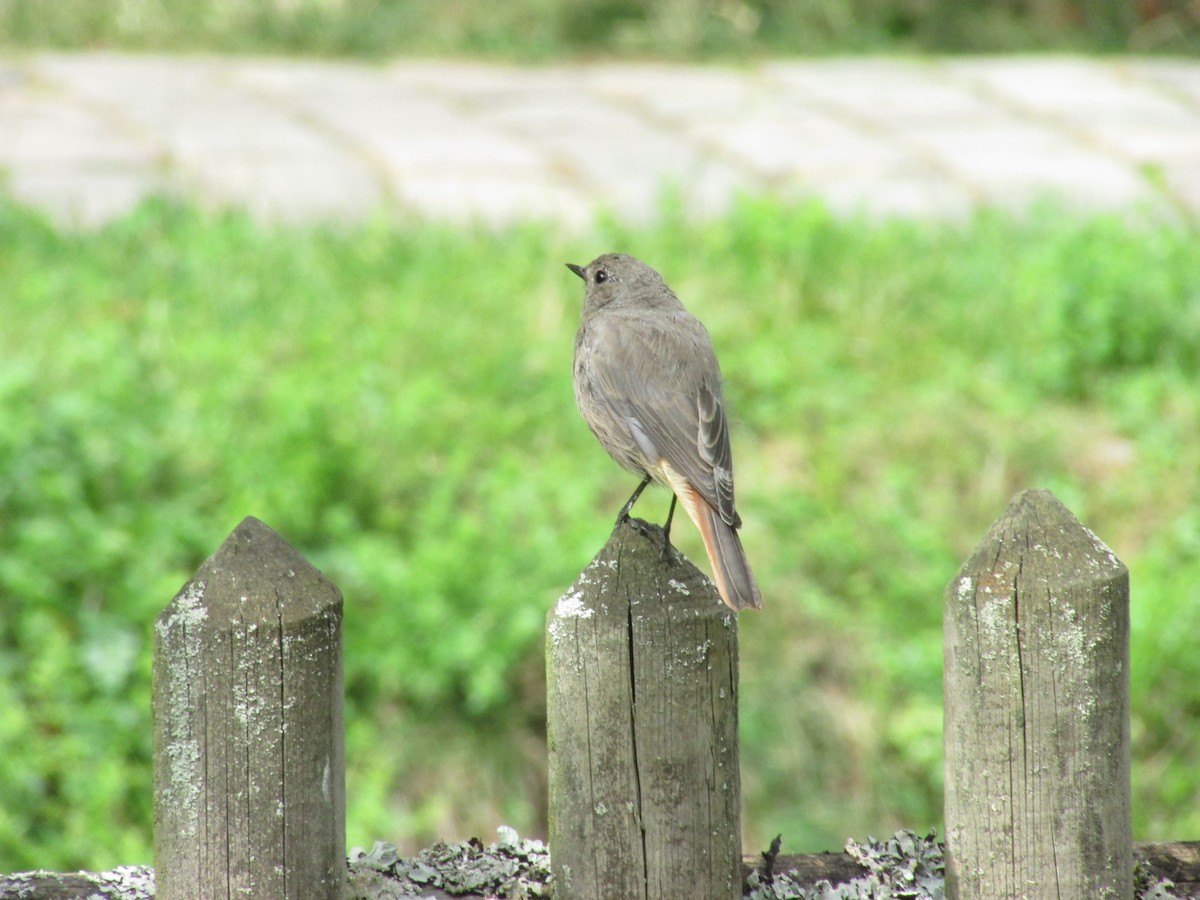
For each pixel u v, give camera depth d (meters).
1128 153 18.77
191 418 11.43
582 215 16.42
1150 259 14.16
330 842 4.57
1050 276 13.73
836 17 24.02
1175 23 24.28
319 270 14.29
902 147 18.94
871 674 10.66
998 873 4.70
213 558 4.49
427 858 5.26
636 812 4.73
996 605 4.57
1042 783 4.63
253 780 4.48
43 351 12.09
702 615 4.65
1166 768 10.24
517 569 10.61
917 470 11.77
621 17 23.72
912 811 10.35
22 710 9.84
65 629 10.18
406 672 10.35
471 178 17.47
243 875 4.52
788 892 5.18
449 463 11.38
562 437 11.93
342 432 11.26
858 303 13.84
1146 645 10.41
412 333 12.89
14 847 9.33
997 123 19.89
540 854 5.29
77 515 10.48
